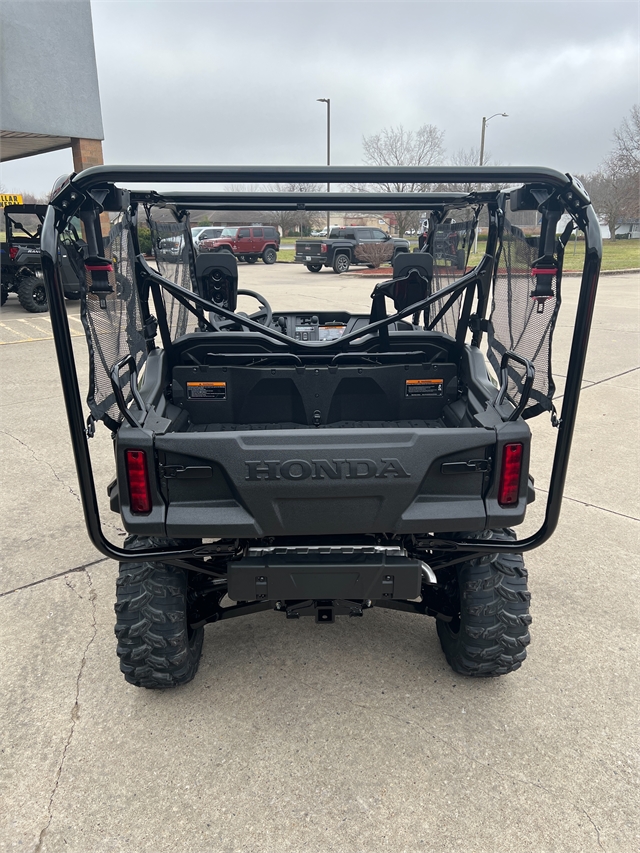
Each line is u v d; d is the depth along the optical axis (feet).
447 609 9.14
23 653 9.96
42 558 12.66
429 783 7.66
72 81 44.68
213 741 8.30
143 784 7.68
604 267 77.82
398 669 9.64
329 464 7.20
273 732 8.44
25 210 42.73
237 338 10.12
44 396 23.38
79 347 31.63
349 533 7.56
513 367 8.45
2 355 30.40
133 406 7.96
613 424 20.34
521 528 13.75
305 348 10.00
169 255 11.43
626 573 12.10
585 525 13.89
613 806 7.36
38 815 7.29
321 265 71.05
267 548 7.63
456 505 7.61
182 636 8.44
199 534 7.37
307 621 10.83
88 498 7.08
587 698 9.03
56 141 52.75
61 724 8.61
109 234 7.53
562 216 7.19
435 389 10.65
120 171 6.37
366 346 10.64
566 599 11.30
